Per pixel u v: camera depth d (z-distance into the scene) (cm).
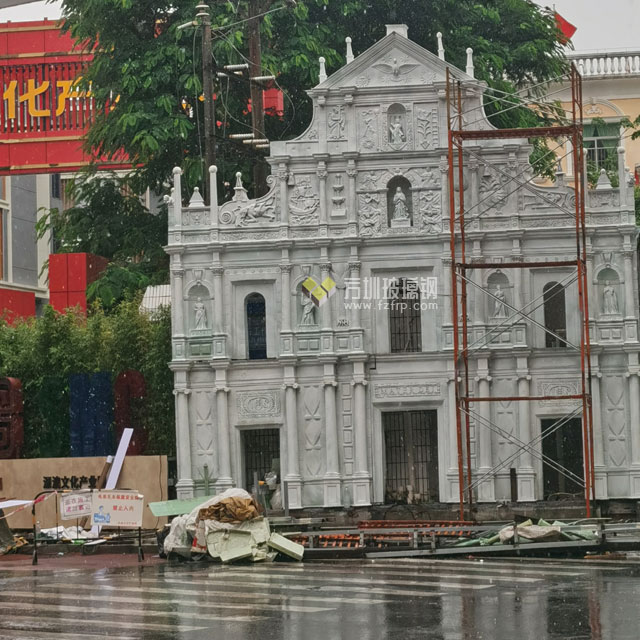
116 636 2378
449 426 4794
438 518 4703
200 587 3150
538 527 3925
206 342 4894
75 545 4391
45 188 8294
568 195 4831
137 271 5916
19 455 5081
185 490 4838
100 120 6128
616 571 3269
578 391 4772
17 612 2755
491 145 4844
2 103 6769
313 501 4819
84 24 5997
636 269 4847
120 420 4969
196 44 5772
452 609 2600
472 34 6262
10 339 5519
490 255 4838
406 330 4888
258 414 4862
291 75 6088
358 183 4884
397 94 4878
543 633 2269
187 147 6094
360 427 4794
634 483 4709
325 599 2822
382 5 6078
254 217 4916
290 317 4862
